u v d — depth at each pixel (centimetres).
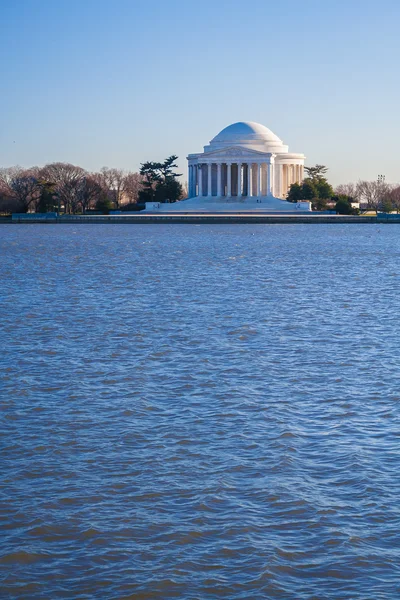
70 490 4428
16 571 3669
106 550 3819
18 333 8725
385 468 4681
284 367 7125
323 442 5100
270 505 4234
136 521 4075
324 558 3750
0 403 5944
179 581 3584
